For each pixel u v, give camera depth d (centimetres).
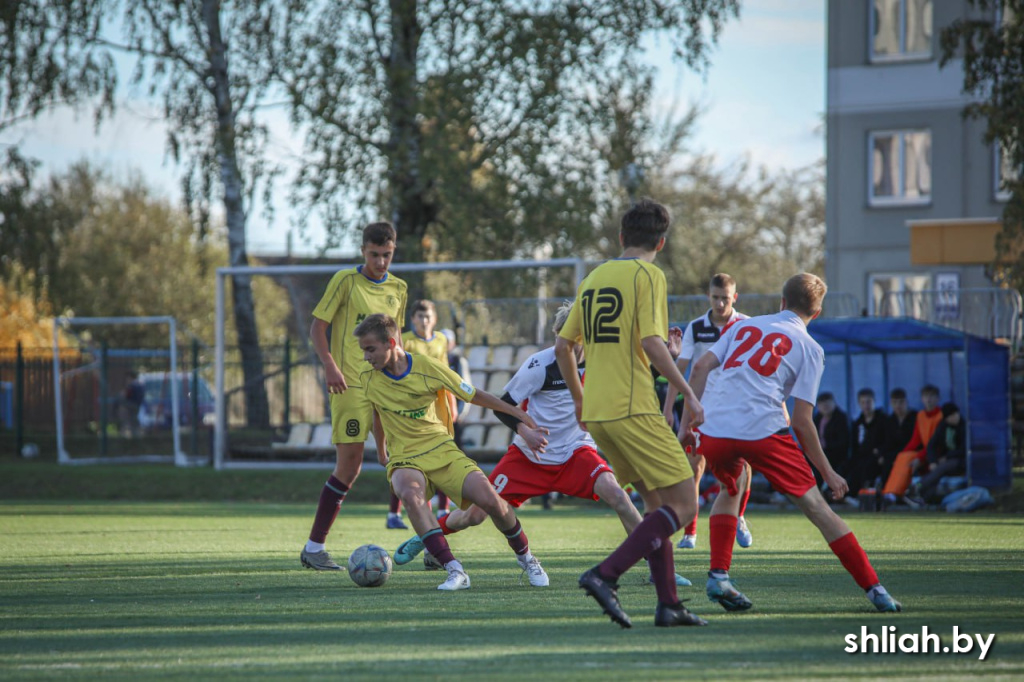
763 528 4219
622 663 1553
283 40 8594
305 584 2534
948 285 10794
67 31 8650
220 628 1900
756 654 1616
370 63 8512
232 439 7231
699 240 16112
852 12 11244
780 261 17400
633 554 1838
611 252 12800
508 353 6781
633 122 8956
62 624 1953
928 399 5394
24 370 9000
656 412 1911
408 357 2452
